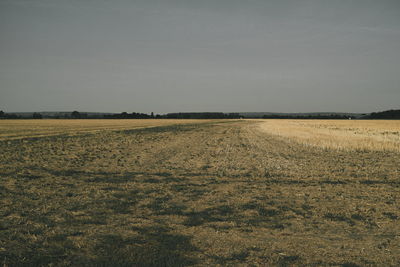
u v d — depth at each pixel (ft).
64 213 19.89
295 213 20.15
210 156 51.34
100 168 38.24
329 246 14.90
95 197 24.04
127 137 95.96
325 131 120.06
